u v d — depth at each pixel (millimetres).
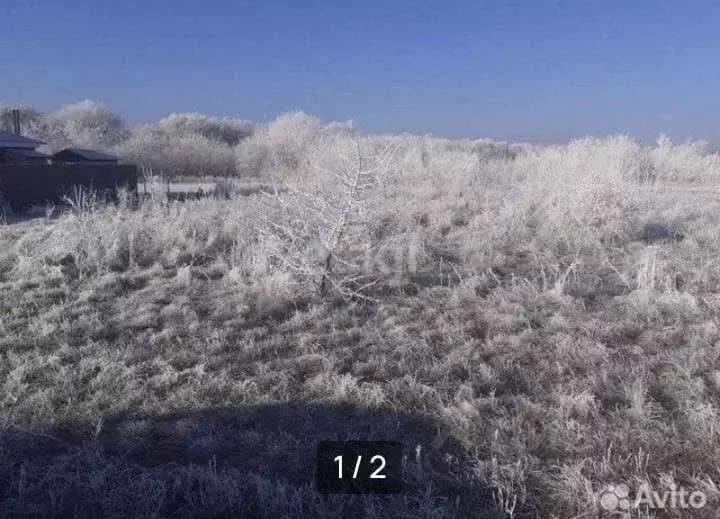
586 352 6039
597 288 8102
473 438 4637
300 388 5527
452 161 18031
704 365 5688
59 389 5469
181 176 28406
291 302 7594
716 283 8102
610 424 4785
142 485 4098
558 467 4254
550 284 8195
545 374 5668
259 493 4020
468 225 11508
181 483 4199
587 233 10180
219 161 29688
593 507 3857
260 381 5598
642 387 5246
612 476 4145
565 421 4773
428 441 4691
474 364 5902
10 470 4340
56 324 6930
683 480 4164
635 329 6707
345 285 7941
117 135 41531
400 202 12664
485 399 5145
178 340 6484
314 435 4777
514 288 7867
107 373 5715
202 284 8406
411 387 5367
